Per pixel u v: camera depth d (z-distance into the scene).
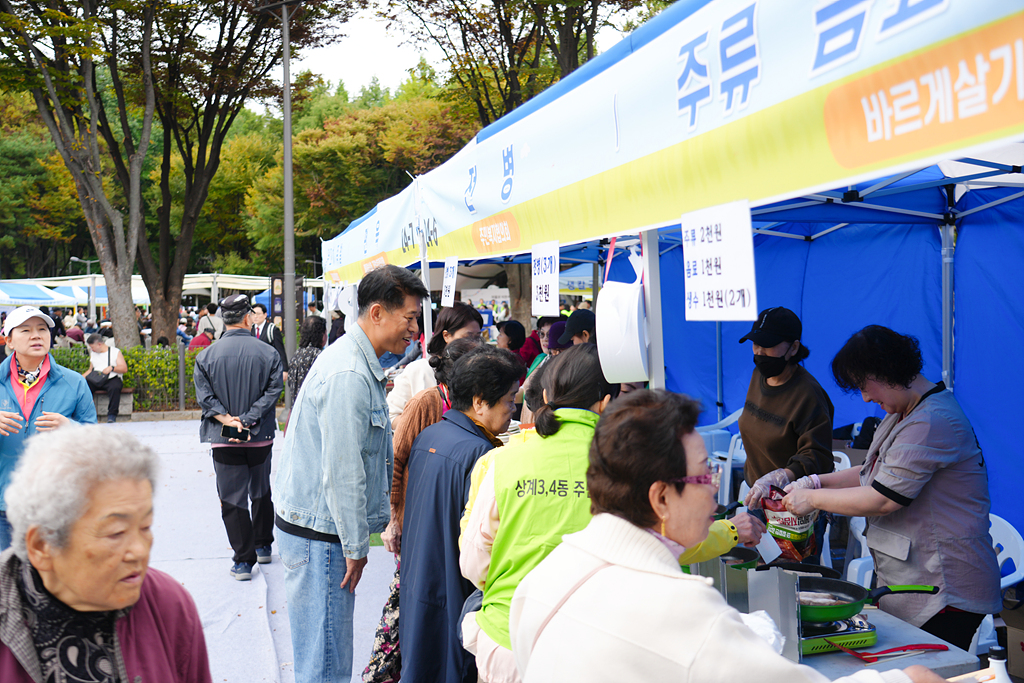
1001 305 4.15
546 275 2.60
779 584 2.08
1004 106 1.01
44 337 4.07
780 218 4.35
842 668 2.06
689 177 1.75
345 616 3.09
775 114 1.45
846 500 2.60
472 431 2.94
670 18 1.85
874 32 1.22
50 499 1.24
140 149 17.06
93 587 1.29
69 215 46.50
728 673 1.21
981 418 4.34
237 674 3.98
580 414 2.22
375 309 3.07
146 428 12.20
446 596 2.80
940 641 2.24
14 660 1.29
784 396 3.49
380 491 3.14
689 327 7.45
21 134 46.91
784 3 1.42
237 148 48.16
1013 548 3.39
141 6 16.33
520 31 14.75
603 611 1.33
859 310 5.29
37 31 14.73
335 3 18.34
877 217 4.39
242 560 5.36
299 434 3.09
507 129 2.99
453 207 3.86
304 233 42.56
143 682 1.39
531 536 2.16
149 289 19.33
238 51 19.22
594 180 2.23
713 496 1.42
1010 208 4.02
